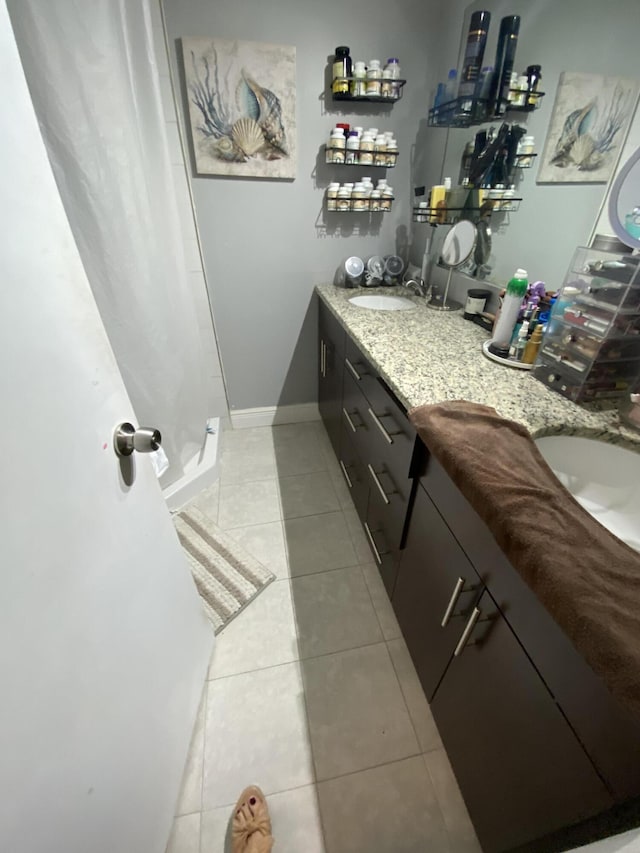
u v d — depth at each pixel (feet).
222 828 2.77
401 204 5.98
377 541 4.32
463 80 4.20
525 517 1.71
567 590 1.43
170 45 4.34
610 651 1.24
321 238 5.94
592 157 3.03
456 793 2.97
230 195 5.30
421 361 3.40
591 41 2.85
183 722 2.89
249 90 4.66
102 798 1.75
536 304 3.32
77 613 1.54
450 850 2.71
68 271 1.47
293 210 5.61
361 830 2.79
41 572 1.32
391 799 2.93
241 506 5.69
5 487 1.16
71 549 1.49
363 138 5.08
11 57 1.18
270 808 2.87
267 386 7.22
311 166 5.35
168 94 4.50
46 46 3.01
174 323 4.93
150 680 2.29
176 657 2.75
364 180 5.37
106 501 1.75
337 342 5.22
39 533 1.31
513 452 2.14
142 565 2.16
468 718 2.52
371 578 4.63
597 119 2.94
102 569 1.72
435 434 2.31
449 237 4.84
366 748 3.20
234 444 7.07
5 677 1.16
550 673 1.67
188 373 5.46
